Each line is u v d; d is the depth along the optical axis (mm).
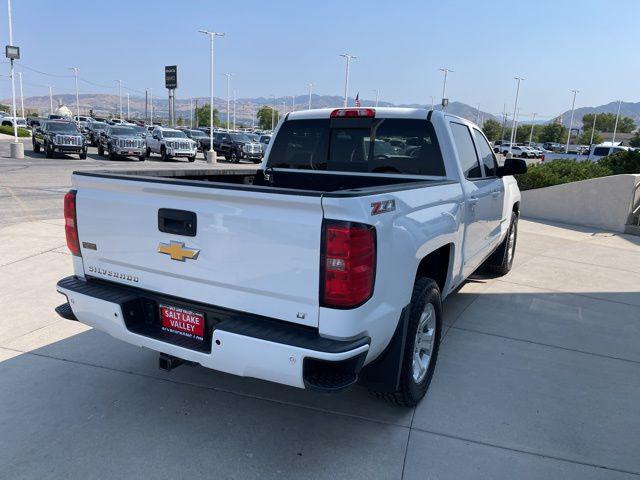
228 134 34469
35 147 30766
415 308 3373
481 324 5406
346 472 2979
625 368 4492
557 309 5988
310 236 2619
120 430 3318
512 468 3070
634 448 3320
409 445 3252
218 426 3396
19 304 5426
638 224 11852
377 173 4645
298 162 5047
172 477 2891
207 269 2941
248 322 2842
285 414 3562
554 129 124625
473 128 5273
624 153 15273
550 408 3768
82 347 4484
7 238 8133
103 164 25391
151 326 3275
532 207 13453
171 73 70250
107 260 3375
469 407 3730
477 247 5074
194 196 2904
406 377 3375
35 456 3041
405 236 3061
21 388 3789
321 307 2660
